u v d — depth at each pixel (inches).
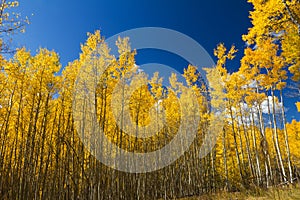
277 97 561.3
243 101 542.9
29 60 297.0
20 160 299.0
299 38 260.8
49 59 305.6
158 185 597.6
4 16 171.0
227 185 513.7
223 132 542.9
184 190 585.3
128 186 422.9
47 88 305.3
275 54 434.0
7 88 292.5
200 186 542.9
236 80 499.2
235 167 686.5
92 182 295.0
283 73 438.9
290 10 251.9
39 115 332.2
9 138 337.1
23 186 275.9
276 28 268.4
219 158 728.3
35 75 300.0
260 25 262.5
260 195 366.3
